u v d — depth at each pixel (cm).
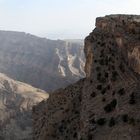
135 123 4194
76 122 5625
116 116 4481
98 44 5853
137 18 5750
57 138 5775
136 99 4484
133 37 5219
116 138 4178
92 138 4538
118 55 5303
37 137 6569
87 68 5872
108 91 5028
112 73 5191
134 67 4862
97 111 4850
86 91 5488
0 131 19888
